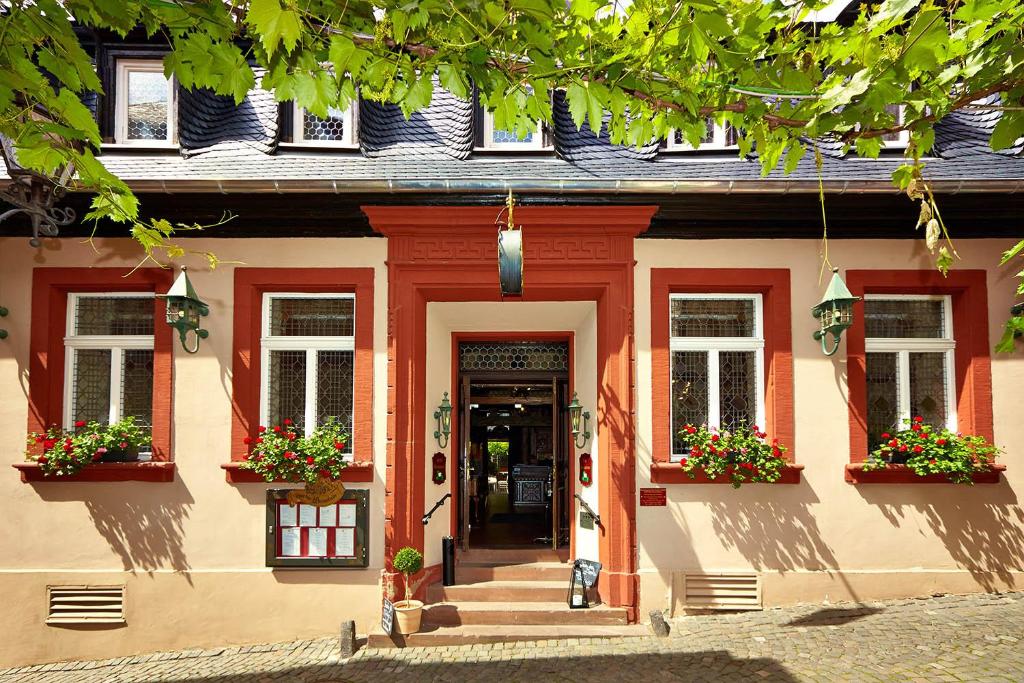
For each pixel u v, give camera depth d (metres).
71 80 2.69
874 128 3.12
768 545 5.98
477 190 5.74
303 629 5.96
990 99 6.31
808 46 3.20
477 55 2.91
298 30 2.39
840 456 6.07
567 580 6.47
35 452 6.05
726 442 5.90
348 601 5.99
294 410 6.42
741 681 4.41
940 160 6.07
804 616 5.62
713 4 2.55
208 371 6.16
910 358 6.43
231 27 2.66
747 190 5.66
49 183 4.29
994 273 6.21
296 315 6.52
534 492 9.90
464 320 6.98
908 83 2.74
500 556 6.95
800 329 6.19
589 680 4.60
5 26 2.42
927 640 4.90
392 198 5.95
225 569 6.01
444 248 6.19
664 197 5.90
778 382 6.11
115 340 6.38
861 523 6.01
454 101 6.56
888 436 6.02
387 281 6.24
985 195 5.79
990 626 5.13
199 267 6.24
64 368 6.33
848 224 6.21
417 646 5.45
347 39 2.72
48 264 6.22
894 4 2.74
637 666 4.79
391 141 6.41
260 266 6.25
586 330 6.80
